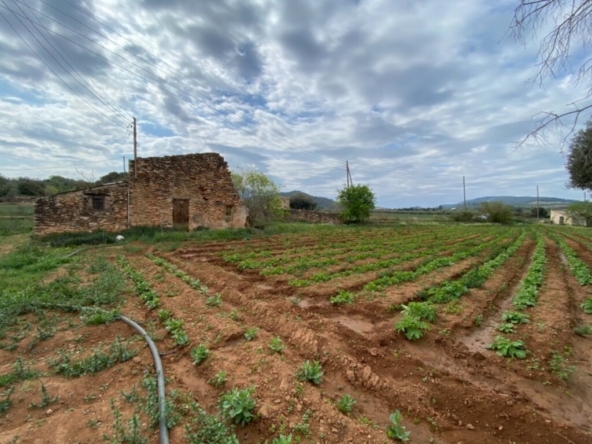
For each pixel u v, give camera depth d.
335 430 3.33
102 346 5.15
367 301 7.72
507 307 7.78
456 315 6.83
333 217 42.06
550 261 14.22
